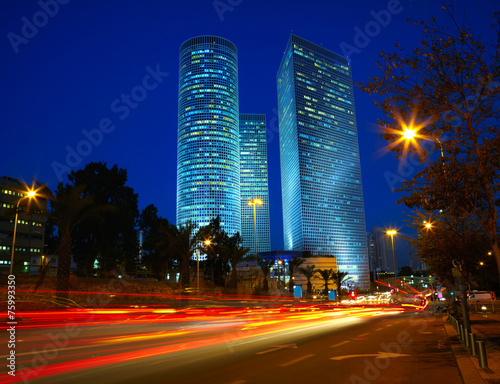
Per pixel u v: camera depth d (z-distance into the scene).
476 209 12.12
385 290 172.88
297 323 26.28
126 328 21.45
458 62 11.83
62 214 35.56
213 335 17.94
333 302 86.88
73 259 65.56
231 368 9.75
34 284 37.53
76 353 12.25
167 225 53.59
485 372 8.76
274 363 10.49
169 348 13.48
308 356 11.73
